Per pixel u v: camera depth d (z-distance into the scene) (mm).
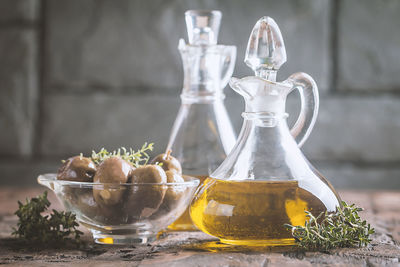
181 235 653
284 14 1469
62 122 1516
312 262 540
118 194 575
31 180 1518
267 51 610
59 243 612
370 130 1486
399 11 1465
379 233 677
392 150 1485
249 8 1470
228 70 715
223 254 565
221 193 582
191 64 695
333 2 1472
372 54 1477
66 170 601
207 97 692
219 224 579
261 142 589
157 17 1480
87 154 1513
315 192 582
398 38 1471
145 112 1503
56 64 1505
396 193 1103
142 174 587
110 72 1500
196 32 693
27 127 1521
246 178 576
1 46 1511
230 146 685
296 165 587
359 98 1482
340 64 1479
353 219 592
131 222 592
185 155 678
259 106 593
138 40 1488
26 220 614
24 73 1513
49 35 1503
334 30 1477
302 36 1473
